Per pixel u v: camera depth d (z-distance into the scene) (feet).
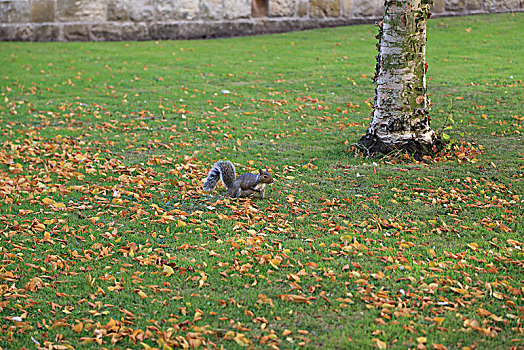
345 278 19.80
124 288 19.56
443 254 21.43
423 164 31.45
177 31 77.36
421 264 20.66
